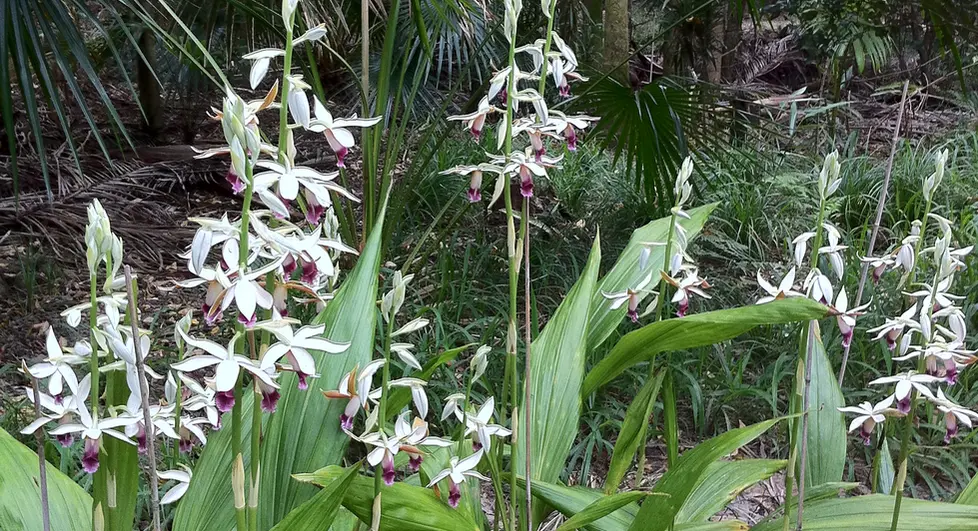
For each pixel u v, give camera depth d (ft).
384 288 12.44
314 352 5.94
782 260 16.25
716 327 5.99
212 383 3.91
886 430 6.75
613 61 20.77
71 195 17.98
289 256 3.84
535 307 12.01
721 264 16.30
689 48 20.54
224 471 5.68
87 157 20.11
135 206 18.30
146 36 19.51
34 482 5.43
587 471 9.59
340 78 22.02
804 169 20.38
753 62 30.32
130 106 24.20
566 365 7.61
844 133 24.52
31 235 16.03
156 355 12.12
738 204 17.46
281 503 5.52
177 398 4.73
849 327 5.62
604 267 15.55
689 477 5.51
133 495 4.87
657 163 12.25
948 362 5.60
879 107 27.68
